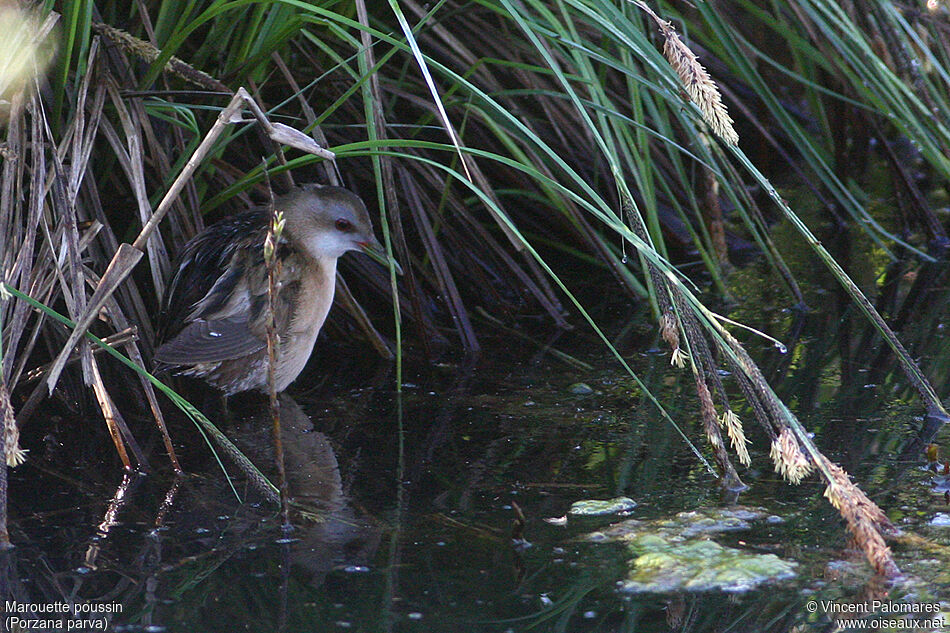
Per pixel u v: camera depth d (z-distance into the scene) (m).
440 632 4.78
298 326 7.62
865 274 10.23
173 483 6.30
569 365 8.39
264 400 7.71
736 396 7.70
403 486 6.30
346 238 7.85
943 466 6.33
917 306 9.41
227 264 7.57
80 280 6.55
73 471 6.41
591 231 9.70
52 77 7.31
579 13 8.91
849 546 5.55
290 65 9.04
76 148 6.88
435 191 9.66
